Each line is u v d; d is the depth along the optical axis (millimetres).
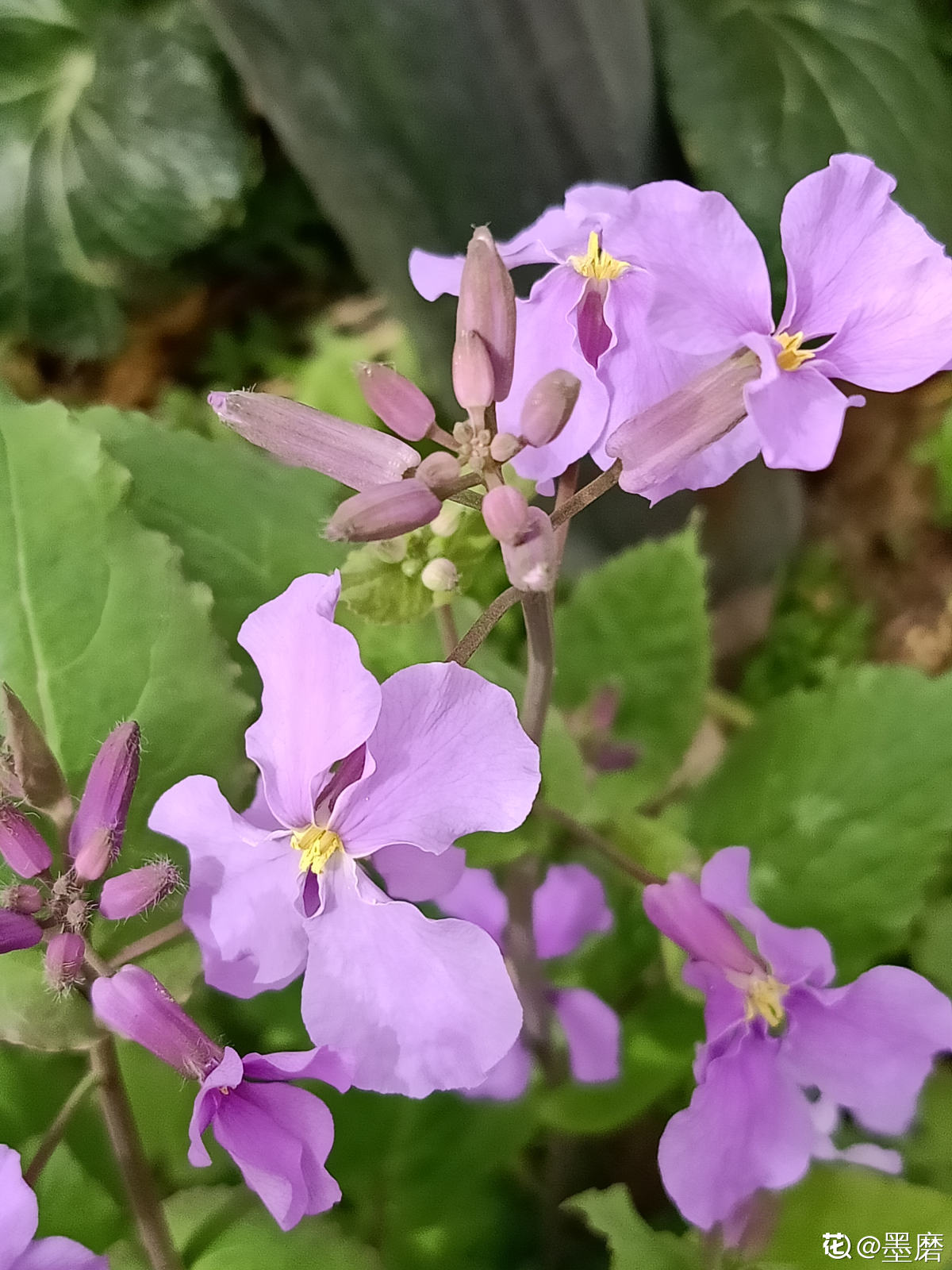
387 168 158
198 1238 109
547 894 134
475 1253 140
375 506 78
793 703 148
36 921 86
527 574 76
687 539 153
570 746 122
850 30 196
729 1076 88
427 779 75
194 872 82
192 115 239
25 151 247
